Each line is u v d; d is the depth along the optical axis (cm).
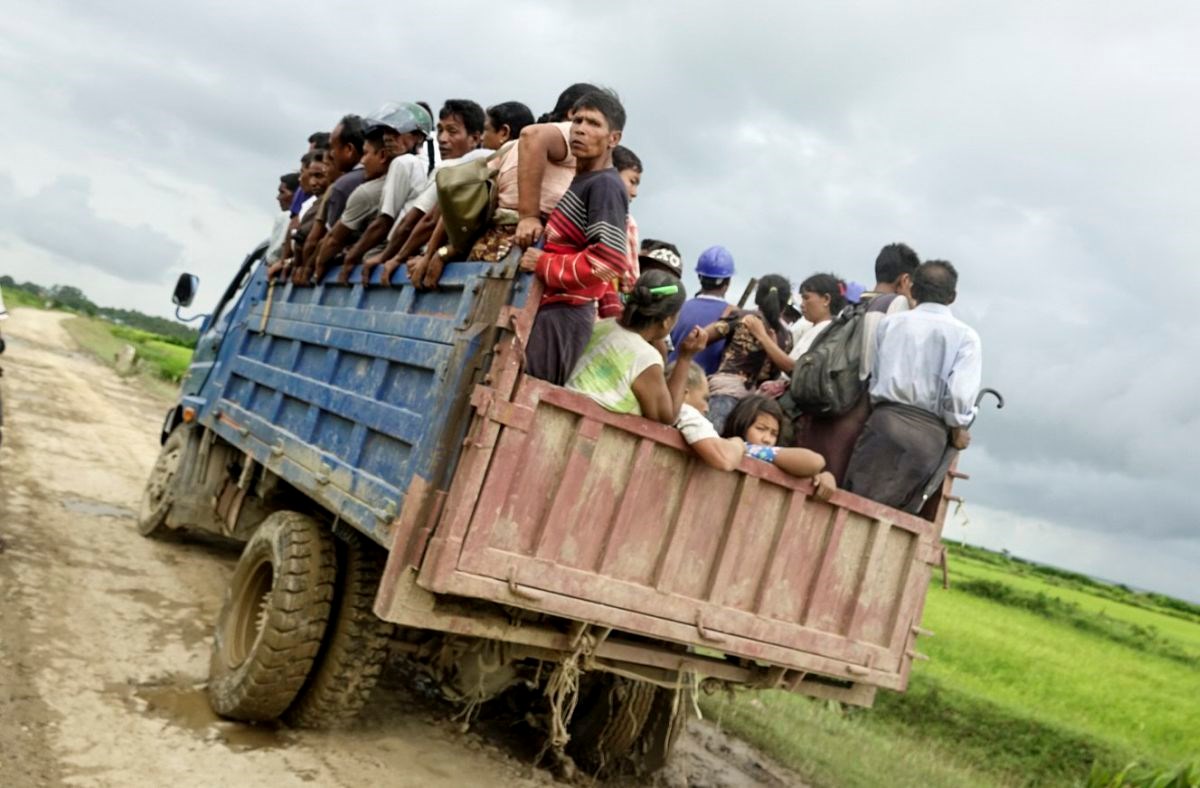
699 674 410
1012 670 1098
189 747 408
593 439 351
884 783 637
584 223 360
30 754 368
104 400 1736
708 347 565
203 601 625
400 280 452
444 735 496
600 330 382
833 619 418
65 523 743
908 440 451
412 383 399
